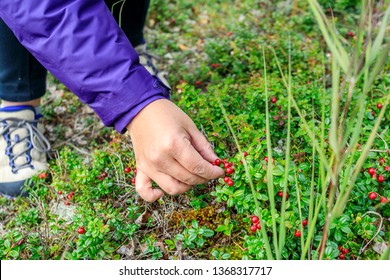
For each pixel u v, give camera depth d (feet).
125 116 1.78
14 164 2.72
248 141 2.42
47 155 2.96
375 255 2.14
